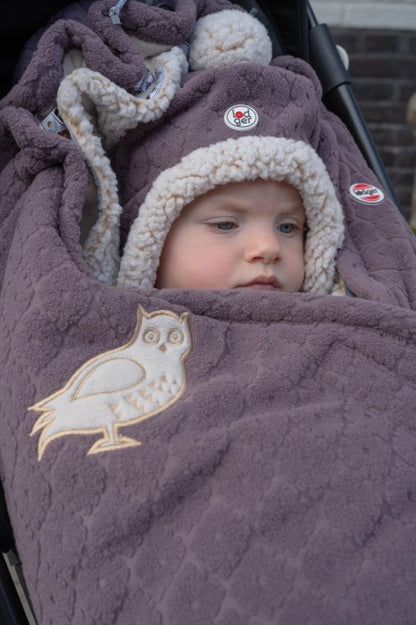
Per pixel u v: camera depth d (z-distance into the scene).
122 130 1.18
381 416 0.94
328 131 1.34
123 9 1.19
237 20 1.24
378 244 1.27
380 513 0.84
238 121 1.15
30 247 0.99
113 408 0.91
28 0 1.20
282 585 0.79
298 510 0.83
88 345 0.96
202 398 0.91
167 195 1.12
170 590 0.81
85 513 0.86
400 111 3.63
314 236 1.21
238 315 1.02
